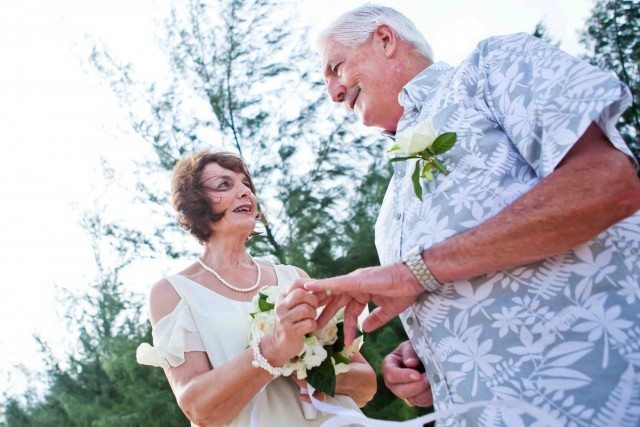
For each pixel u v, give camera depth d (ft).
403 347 8.37
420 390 7.86
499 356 6.57
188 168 10.07
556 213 6.30
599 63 29.43
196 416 8.50
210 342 9.02
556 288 6.52
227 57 32.89
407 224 7.43
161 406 31.37
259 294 8.79
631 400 6.07
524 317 6.55
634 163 6.49
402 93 8.20
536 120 6.73
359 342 8.84
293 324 7.67
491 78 7.39
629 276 6.49
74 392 34.81
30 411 35.88
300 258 28.94
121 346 32.07
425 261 6.79
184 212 9.93
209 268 9.75
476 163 7.12
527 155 6.86
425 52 8.69
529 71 7.08
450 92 7.57
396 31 8.59
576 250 6.56
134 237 32.09
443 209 7.11
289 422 8.79
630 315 6.32
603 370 6.20
